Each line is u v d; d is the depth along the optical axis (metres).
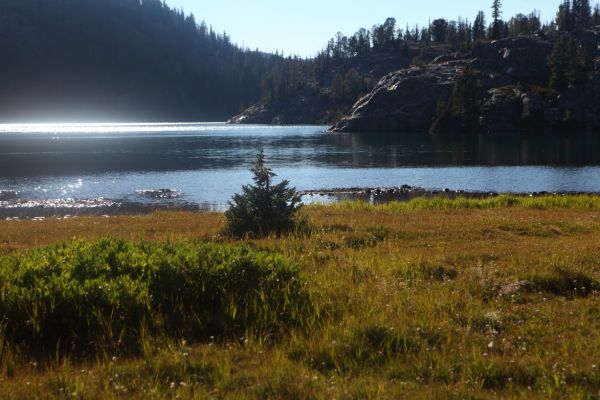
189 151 87.44
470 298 10.03
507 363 6.84
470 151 83.94
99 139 119.81
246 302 9.01
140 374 6.61
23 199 43.84
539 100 135.00
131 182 53.12
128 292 8.55
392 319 8.57
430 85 152.25
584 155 75.56
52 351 7.54
